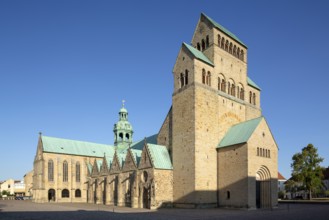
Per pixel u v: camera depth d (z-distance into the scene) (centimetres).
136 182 7531
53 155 12138
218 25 8250
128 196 8038
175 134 7450
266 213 5144
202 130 7000
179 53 7800
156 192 6944
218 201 6912
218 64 7800
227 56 8125
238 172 6544
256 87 8844
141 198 7294
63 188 12138
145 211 5916
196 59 7275
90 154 13100
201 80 7288
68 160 12506
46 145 12131
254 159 6544
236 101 8050
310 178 10006
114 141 12788
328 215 4516
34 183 12250
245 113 8256
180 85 7619
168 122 8075
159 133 8350
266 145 6962
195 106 6981
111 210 6262
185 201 6838
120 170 8544
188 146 6988
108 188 9131
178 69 7738
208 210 6069
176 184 7175
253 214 4962
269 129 7169
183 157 7094
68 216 4728
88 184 10931
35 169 12312
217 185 7019
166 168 7250
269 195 6769
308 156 10312
